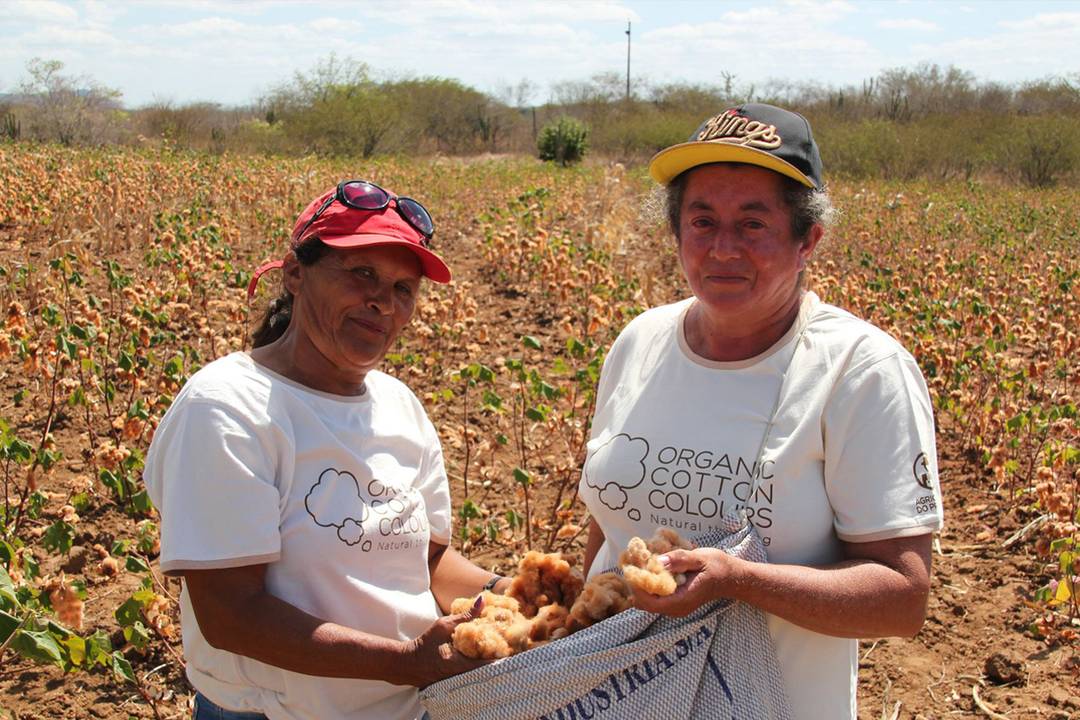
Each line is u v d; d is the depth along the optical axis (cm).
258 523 199
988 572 473
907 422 199
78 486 443
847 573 195
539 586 228
